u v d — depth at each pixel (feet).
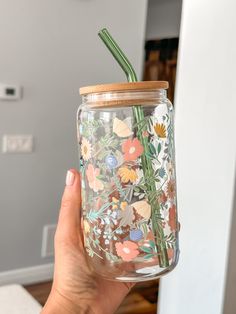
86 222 1.73
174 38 10.60
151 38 11.33
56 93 8.21
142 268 1.64
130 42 9.07
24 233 8.34
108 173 1.60
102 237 1.67
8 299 3.18
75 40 8.26
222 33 3.64
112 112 1.55
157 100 1.57
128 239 1.62
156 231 1.62
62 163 8.53
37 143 8.16
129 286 2.25
